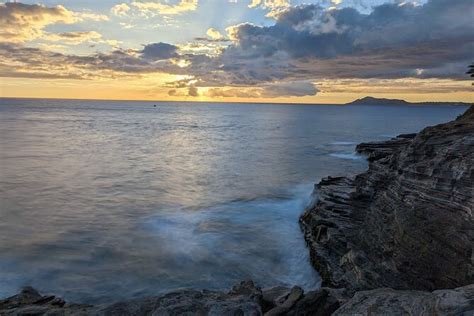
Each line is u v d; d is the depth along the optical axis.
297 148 88.25
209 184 48.28
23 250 26.19
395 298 11.01
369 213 21.98
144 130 133.12
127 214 34.94
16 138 96.00
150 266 24.17
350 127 161.38
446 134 19.59
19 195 40.94
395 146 67.12
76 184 46.88
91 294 20.78
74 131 120.56
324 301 14.16
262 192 43.72
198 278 22.83
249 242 28.11
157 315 11.91
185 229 30.88
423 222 16.97
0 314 14.25
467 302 8.80
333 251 23.22
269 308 14.95
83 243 27.70
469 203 15.21
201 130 138.62
